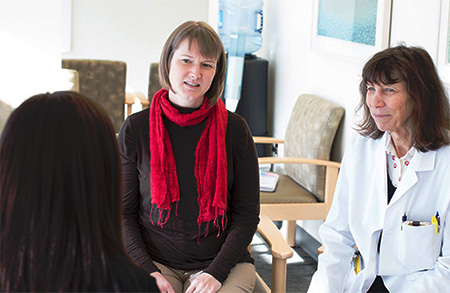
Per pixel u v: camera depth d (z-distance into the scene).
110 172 0.93
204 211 2.03
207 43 1.99
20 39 2.95
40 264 0.87
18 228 0.87
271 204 3.12
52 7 2.98
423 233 1.76
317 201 3.24
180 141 2.05
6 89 2.94
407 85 1.74
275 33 4.26
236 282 2.01
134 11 5.30
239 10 4.07
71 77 3.24
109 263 0.91
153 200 2.00
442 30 2.37
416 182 1.77
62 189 0.88
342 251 1.97
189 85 2.00
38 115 0.89
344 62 3.22
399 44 1.87
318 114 3.29
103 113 0.95
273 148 4.22
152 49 5.43
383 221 1.83
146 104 4.44
